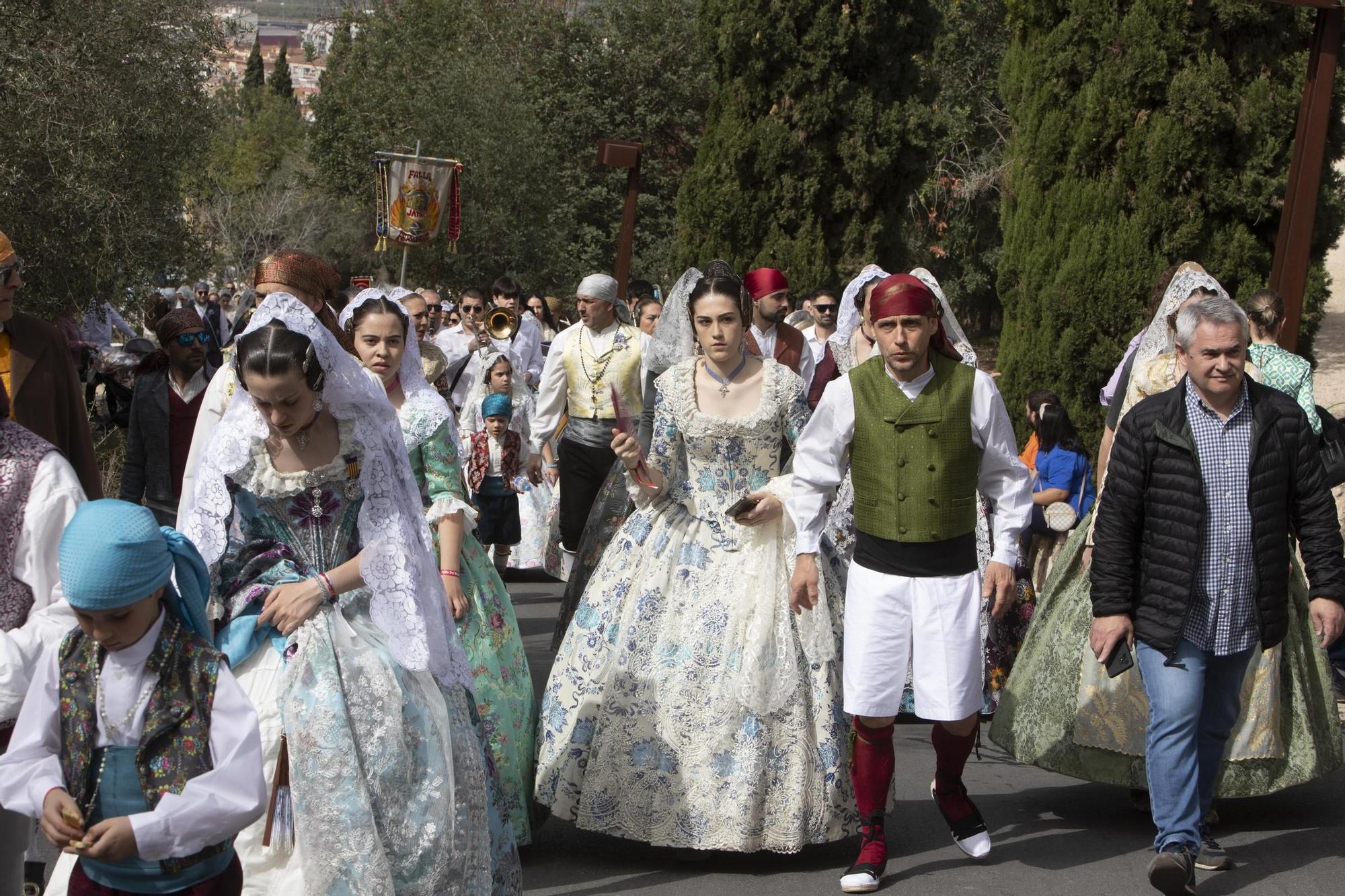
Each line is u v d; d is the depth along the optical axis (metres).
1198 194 10.68
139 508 2.88
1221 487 4.49
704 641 4.88
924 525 4.61
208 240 17.02
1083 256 10.93
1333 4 7.41
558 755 4.96
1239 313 4.44
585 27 36.88
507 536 9.68
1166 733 4.50
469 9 36.75
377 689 3.64
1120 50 10.75
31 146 13.00
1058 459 9.07
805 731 4.82
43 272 13.58
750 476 5.07
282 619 3.63
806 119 17.73
